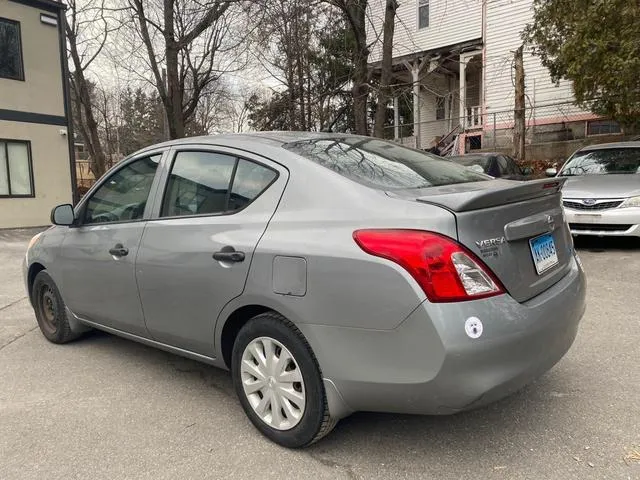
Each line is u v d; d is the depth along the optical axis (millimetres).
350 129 17000
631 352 3941
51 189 16703
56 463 2779
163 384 3754
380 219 2504
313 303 2598
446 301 2301
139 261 3521
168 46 16359
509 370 2387
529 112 18406
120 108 43406
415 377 2354
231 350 3203
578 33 10656
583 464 2580
